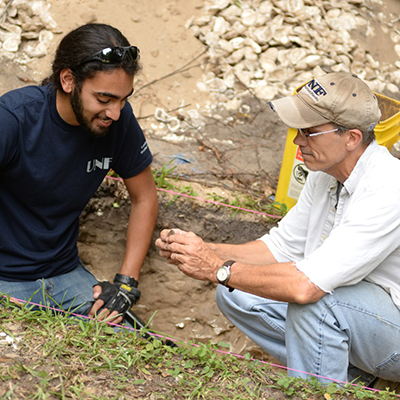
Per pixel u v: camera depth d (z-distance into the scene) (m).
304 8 4.08
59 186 2.42
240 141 3.51
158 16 3.83
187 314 3.34
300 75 3.85
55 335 2.03
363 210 2.04
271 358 3.38
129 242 2.79
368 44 4.16
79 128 2.34
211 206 3.14
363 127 2.05
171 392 1.91
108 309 2.56
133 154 2.62
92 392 1.81
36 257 2.52
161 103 3.58
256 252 2.51
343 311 2.11
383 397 2.09
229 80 3.75
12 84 3.38
